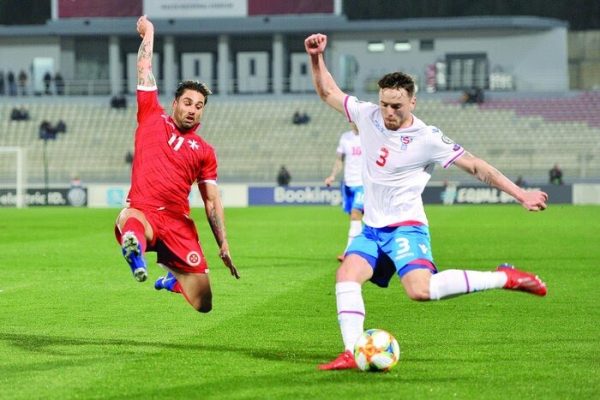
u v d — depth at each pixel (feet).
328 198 473.26
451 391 72.79
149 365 82.74
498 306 122.31
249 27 597.93
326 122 556.10
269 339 97.35
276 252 206.28
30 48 627.87
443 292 78.13
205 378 77.25
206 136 551.59
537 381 76.59
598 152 528.63
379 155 81.56
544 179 514.68
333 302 126.82
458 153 80.38
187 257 88.38
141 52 91.50
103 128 561.43
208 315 114.83
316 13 598.75
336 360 80.48
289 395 71.20
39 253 204.03
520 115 549.13
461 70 606.55
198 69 629.10
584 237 250.37
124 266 176.24
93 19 609.42
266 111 565.12
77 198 476.54
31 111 574.56
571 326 106.42
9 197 470.80
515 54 602.85
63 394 71.46
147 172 87.97
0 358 85.87
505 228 285.64
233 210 414.21
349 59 611.06
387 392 72.38
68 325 106.52
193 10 599.98
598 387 74.49
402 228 81.61
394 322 109.50
